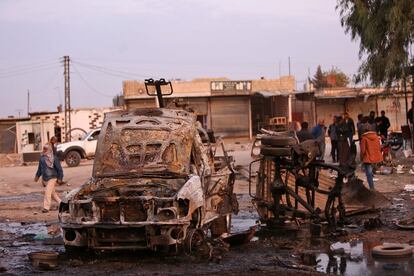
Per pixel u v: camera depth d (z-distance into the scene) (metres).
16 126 53.62
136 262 9.20
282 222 12.08
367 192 13.63
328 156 29.19
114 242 9.21
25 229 13.41
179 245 9.27
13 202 19.12
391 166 22.14
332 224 11.68
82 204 9.34
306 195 12.00
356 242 10.41
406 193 16.73
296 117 59.06
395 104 56.75
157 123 10.73
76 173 28.98
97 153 10.46
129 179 9.93
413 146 26.53
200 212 9.54
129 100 55.31
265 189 12.48
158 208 9.04
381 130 26.44
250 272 8.34
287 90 57.28
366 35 25.25
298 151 11.31
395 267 8.37
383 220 12.61
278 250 10.01
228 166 11.67
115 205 9.23
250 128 57.34
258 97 57.84
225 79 58.78
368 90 57.84
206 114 56.88
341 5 26.75
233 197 11.70
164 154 10.25
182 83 56.09
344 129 23.08
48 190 16.25
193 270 8.56
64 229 9.51
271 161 12.27
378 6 25.62
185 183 9.48
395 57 24.52
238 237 10.35
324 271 8.36
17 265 9.46
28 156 45.72
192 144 10.56
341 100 58.66
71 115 61.09
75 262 9.27
